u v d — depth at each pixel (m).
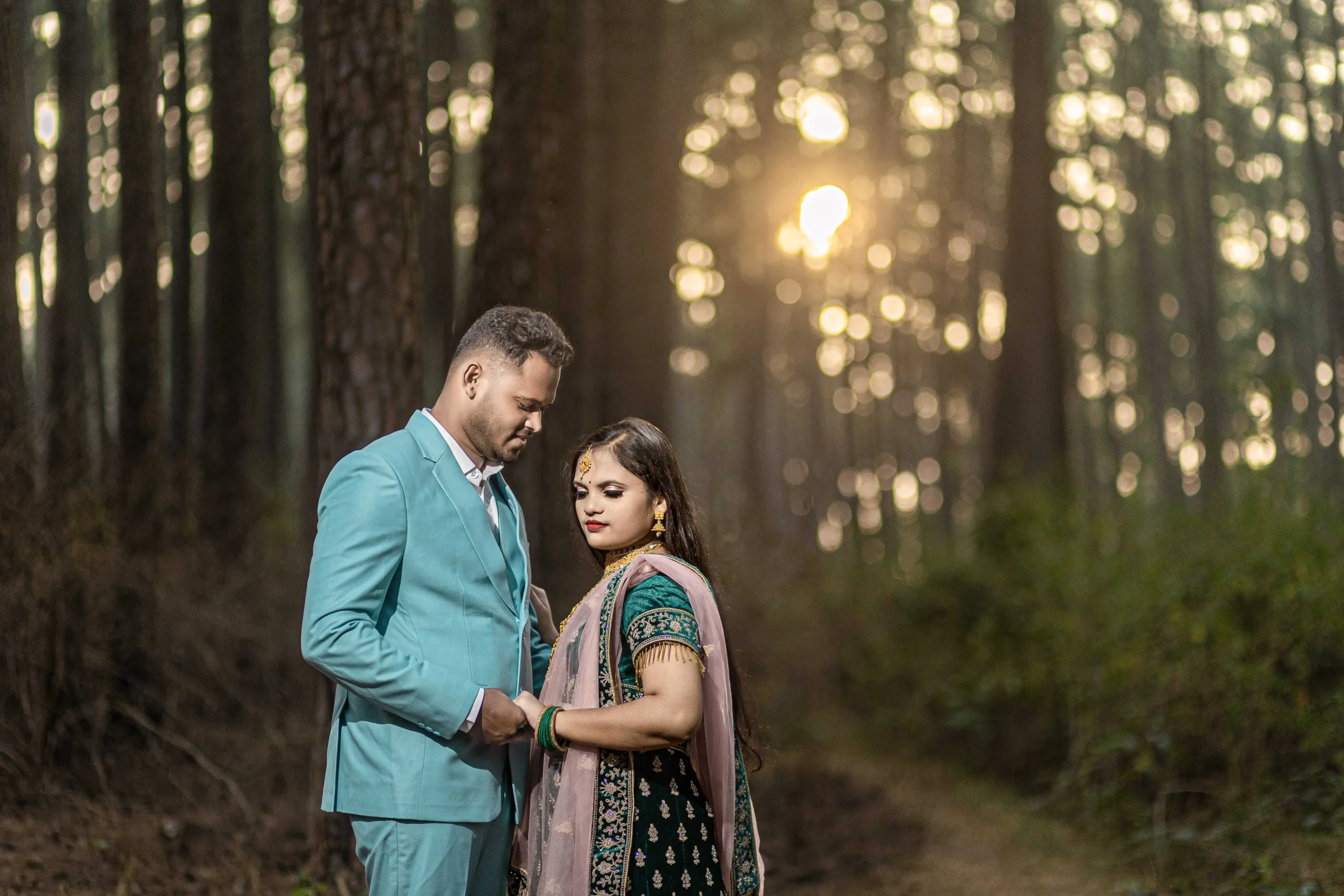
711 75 14.50
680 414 20.19
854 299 17.55
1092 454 14.00
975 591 7.89
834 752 7.44
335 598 2.17
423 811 2.24
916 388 19.28
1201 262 12.73
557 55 5.75
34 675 4.23
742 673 2.52
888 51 15.38
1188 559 5.71
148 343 5.79
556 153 5.65
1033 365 9.78
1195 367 12.04
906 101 15.95
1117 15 13.09
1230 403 9.89
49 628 4.34
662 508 2.40
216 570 5.81
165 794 4.51
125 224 5.77
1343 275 7.06
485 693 2.20
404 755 2.26
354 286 3.76
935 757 7.34
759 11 13.95
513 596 2.46
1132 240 15.79
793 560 8.54
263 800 4.59
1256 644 4.96
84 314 5.39
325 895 3.60
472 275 5.59
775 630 7.95
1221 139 12.05
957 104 15.42
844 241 16.94
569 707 2.26
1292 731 4.72
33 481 4.30
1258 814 4.41
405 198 3.84
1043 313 9.87
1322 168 7.38
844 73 15.80
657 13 8.05
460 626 2.30
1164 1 12.39
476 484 2.44
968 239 16.39
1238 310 13.01
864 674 8.28
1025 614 7.16
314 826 3.76
